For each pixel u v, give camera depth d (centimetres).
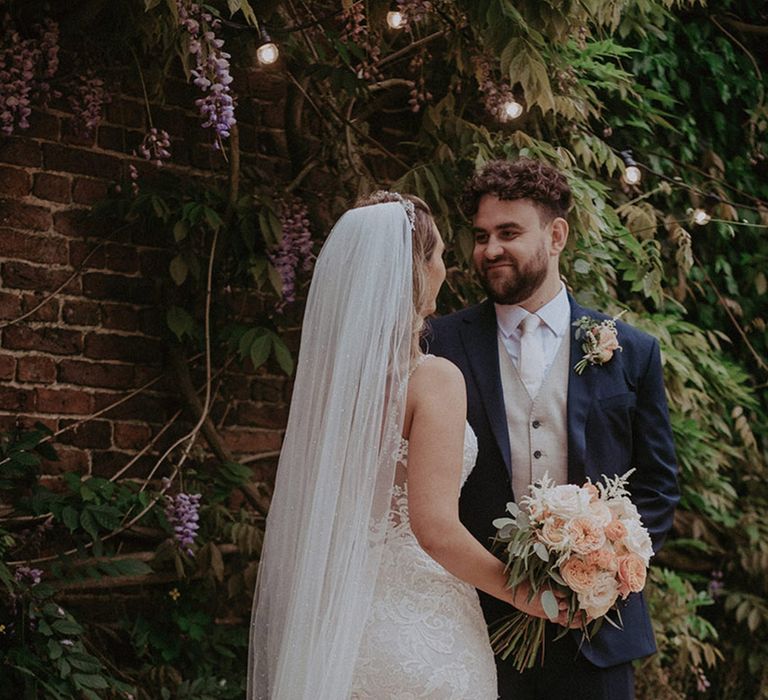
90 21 397
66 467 408
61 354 409
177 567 401
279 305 431
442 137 436
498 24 378
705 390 520
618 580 250
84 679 347
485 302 321
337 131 455
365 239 254
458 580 252
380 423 244
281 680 239
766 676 530
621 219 514
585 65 465
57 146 411
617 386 308
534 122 447
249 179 437
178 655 414
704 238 554
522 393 307
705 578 538
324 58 442
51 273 409
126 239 421
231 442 443
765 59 576
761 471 555
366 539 241
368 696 239
